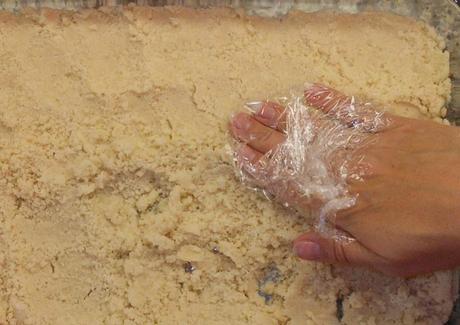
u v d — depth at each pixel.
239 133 0.71
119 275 0.72
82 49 0.73
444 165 0.67
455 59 0.73
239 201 0.72
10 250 0.72
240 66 0.73
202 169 0.72
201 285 0.72
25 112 0.73
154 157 0.72
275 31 0.74
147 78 0.73
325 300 0.71
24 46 0.74
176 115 0.73
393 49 0.74
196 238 0.71
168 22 0.74
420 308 0.71
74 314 0.72
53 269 0.73
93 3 0.74
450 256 0.67
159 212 0.72
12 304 0.72
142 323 0.72
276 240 0.71
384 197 0.67
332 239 0.69
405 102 0.73
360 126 0.70
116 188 0.72
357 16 0.74
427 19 0.74
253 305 0.72
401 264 0.67
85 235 0.72
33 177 0.72
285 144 0.70
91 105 0.73
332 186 0.69
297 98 0.71
